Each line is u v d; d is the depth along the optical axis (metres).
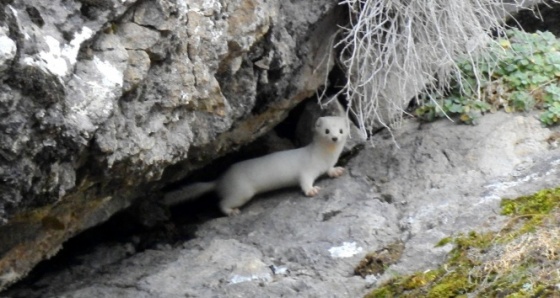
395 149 10.78
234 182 10.53
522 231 8.39
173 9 7.93
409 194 10.07
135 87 7.82
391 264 8.84
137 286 8.98
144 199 10.16
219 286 8.84
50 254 8.66
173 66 8.16
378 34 10.16
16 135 6.79
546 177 9.56
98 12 7.39
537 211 8.83
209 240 9.89
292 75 10.07
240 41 8.77
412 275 8.36
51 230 8.29
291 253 9.24
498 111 10.85
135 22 7.75
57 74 6.89
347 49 10.68
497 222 8.88
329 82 11.12
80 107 7.15
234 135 9.95
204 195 11.02
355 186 10.41
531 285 7.59
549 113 10.60
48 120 6.95
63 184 7.42
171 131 8.44
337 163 11.01
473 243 8.54
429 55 10.55
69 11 7.21
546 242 8.02
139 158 8.04
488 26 10.91
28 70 6.71
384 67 10.51
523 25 12.10
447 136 10.68
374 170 10.62
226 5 8.64
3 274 8.26
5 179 6.91
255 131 10.23
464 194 9.71
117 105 7.63
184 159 9.20
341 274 8.91
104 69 7.40
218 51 8.55
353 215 9.73
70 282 9.36
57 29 7.11
